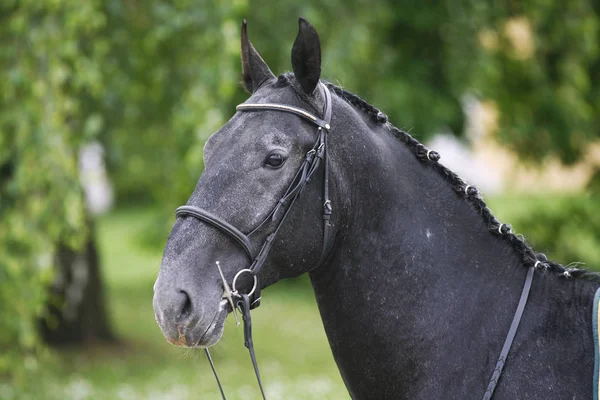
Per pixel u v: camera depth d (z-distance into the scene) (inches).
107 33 484.7
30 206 384.5
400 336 166.6
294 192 160.6
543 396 157.0
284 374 592.7
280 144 160.4
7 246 404.5
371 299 167.8
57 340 658.8
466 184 177.2
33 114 380.2
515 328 163.2
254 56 178.4
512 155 745.6
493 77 628.7
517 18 679.1
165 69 484.1
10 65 398.3
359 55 530.9
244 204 158.2
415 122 628.1
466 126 712.4
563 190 864.9
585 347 159.8
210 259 156.7
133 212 1770.4
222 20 410.3
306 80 164.7
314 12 508.4
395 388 167.3
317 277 172.9
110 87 482.0
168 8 416.2
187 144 463.2
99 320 680.4
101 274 684.1
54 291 644.1
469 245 171.9
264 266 161.3
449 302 167.2
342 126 168.9
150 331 746.2
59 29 394.3
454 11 604.4
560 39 654.5
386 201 169.8
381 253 168.6
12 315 396.8
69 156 391.9
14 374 444.8
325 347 720.3
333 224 165.8
